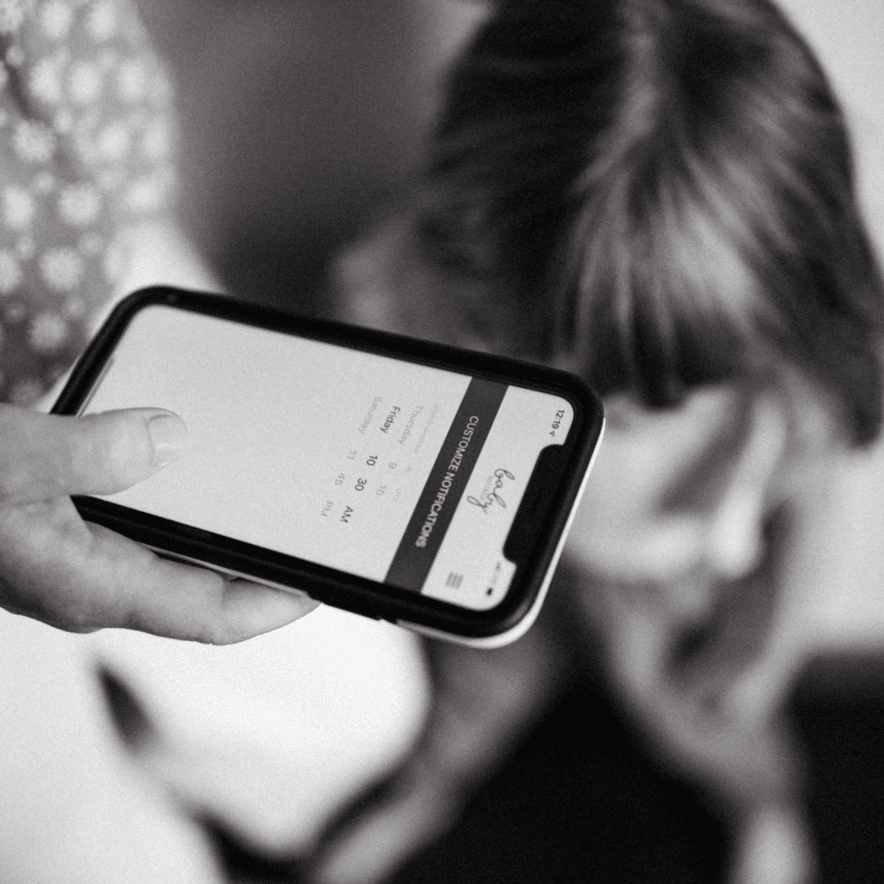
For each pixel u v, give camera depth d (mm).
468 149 510
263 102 548
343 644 608
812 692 776
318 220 579
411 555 315
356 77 543
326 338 357
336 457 337
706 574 674
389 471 331
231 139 556
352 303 600
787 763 769
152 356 365
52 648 483
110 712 615
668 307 492
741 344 513
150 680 567
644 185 471
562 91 479
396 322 583
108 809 536
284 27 537
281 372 356
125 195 452
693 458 583
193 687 574
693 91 465
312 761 661
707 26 467
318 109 551
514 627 299
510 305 513
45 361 403
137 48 438
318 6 535
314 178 570
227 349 362
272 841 722
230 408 352
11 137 371
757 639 715
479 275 517
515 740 795
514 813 787
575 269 486
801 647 740
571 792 789
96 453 280
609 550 654
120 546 319
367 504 326
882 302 546
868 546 682
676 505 613
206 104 547
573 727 800
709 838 762
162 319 371
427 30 525
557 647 743
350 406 346
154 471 300
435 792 778
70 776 505
